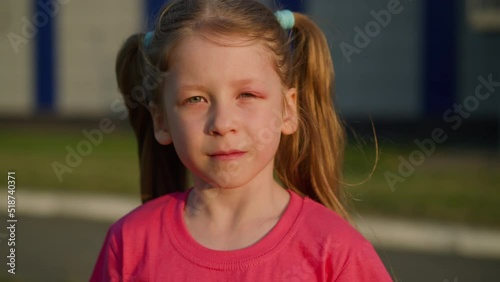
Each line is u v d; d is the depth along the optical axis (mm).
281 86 2061
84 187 8773
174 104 1977
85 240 6699
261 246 1927
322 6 15070
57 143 12812
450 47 14648
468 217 7160
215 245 1980
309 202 2027
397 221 7141
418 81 14859
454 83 14656
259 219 1995
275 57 2018
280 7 2475
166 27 2035
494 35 14289
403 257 6398
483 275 5773
